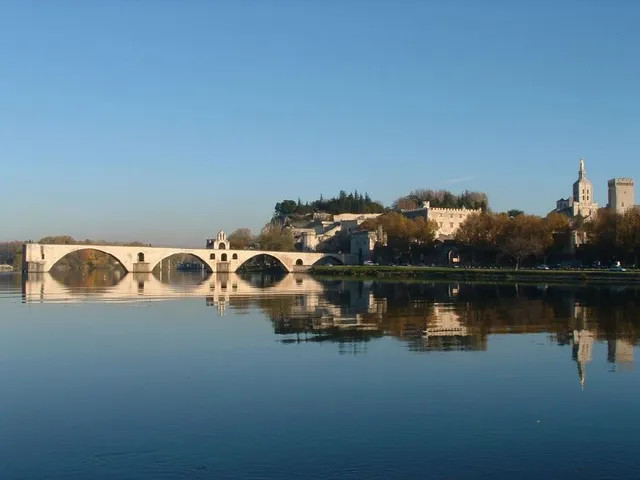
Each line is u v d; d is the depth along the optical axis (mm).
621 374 46094
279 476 27438
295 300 113062
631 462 29078
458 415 35875
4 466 28672
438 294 127438
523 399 39219
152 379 44750
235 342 60594
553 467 28453
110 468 28391
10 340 62031
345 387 42219
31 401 39125
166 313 87688
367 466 28484
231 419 35250
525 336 64250
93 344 59594
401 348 56969
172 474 27703
